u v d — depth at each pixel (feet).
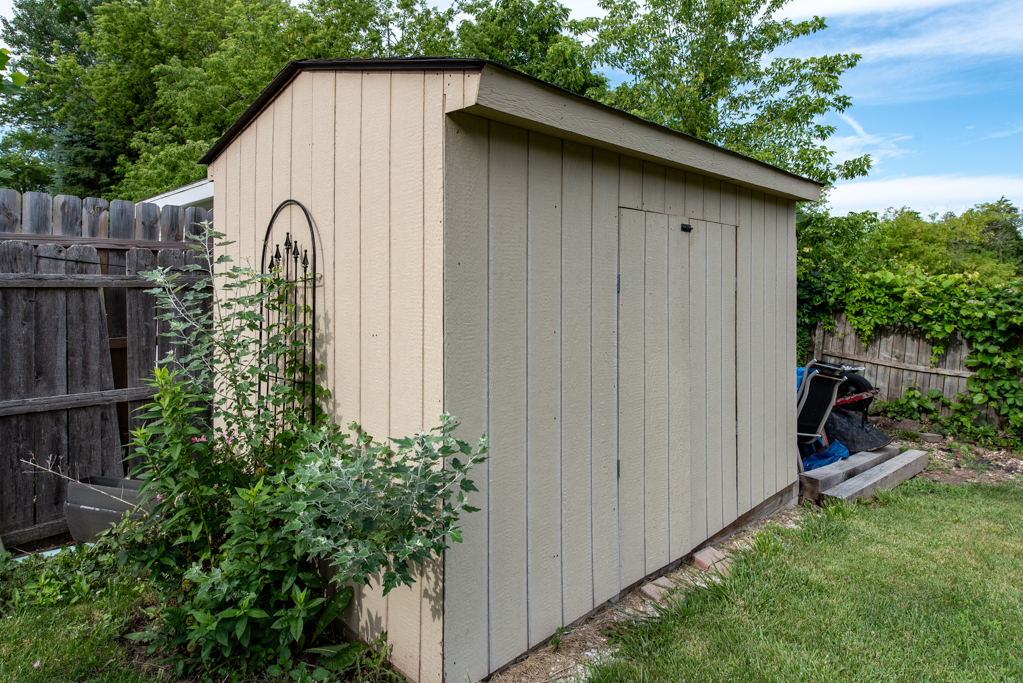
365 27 49.98
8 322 11.21
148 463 8.24
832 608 9.28
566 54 42.55
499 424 7.81
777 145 29.73
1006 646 8.25
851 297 24.34
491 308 7.63
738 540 12.73
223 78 46.50
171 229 14.15
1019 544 11.98
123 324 13.39
